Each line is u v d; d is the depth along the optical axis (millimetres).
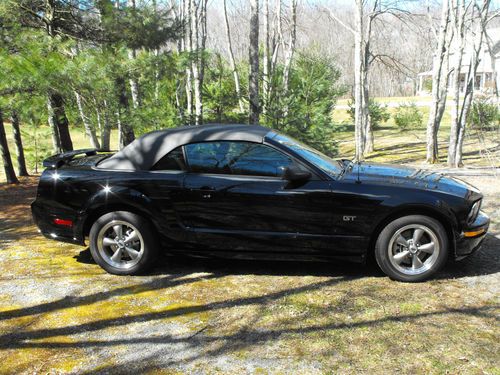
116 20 10242
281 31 21125
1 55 7145
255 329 3266
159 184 4184
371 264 4527
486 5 11367
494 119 15523
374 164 4902
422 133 24281
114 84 8672
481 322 3279
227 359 2889
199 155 4238
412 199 3887
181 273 4398
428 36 16141
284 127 12594
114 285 4133
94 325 3389
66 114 10508
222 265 4594
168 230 4230
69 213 4328
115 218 4258
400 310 3496
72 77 7441
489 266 4363
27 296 3920
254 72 10711
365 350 2943
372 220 3955
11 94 7426
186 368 2803
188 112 14656
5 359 2959
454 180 4434
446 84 13094
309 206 4008
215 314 3520
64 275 4395
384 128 28609
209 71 15742
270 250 4172
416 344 2996
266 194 4047
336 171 4312
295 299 3748
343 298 3744
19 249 5227
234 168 4172
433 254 3961
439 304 3584
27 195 9578
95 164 4559
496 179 9102
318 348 2986
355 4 13734
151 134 4492
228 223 4156
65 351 3037
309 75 14570
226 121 13695
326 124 13398
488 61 31188
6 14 9625
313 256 4137
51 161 4594
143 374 2754
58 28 10922
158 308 3648
